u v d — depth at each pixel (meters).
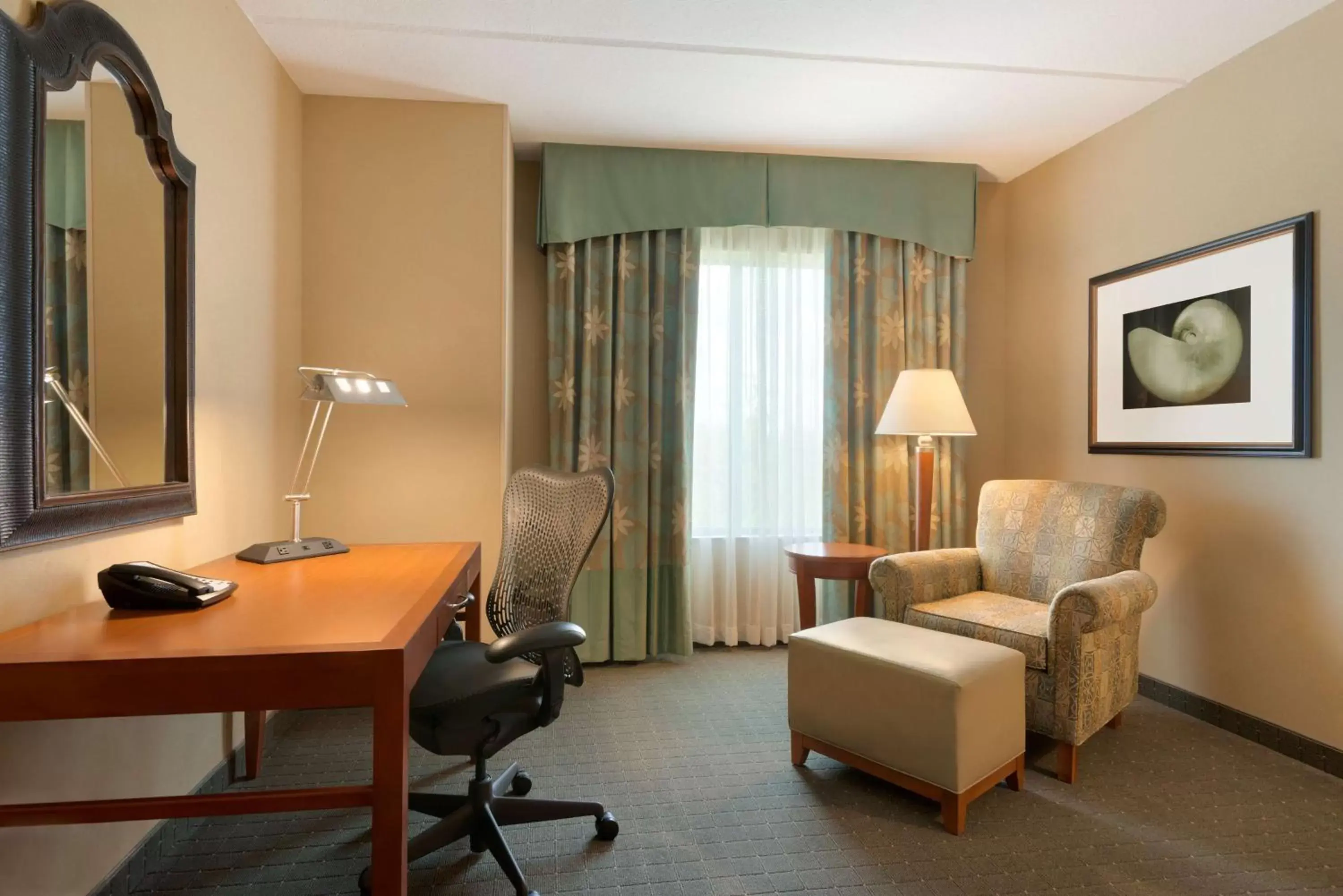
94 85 1.45
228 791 1.99
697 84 2.69
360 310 2.74
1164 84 2.68
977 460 3.69
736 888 1.58
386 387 2.07
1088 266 3.16
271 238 2.42
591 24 2.29
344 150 2.74
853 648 2.02
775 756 2.25
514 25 2.29
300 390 2.68
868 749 1.96
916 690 1.85
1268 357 2.34
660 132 3.10
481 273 2.81
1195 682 2.61
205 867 1.64
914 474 3.50
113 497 1.47
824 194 3.37
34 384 1.26
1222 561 2.51
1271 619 2.34
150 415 1.66
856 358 3.45
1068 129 3.08
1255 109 2.41
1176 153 2.72
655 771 2.15
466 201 2.80
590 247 3.23
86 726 1.43
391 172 2.76
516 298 3.34
